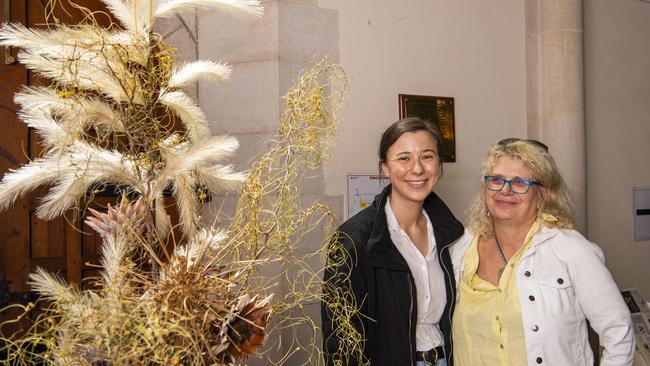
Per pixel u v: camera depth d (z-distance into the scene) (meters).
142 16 1.19
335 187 3.15
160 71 1.23
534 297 1.99
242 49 3.05
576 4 4.05
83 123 1.17
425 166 2.05
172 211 2.65
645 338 3.15
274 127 2.94
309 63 3.08
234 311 1.08
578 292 1.99
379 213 2.08
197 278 1.05
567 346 1.96
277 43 2.95
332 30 3.18
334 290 1.66
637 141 4.73
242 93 3.06
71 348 0.96
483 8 3.86
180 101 1.29
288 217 1.37
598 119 4.50
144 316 1.00
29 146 2.64
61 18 2.70
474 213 2.23
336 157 3.16
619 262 4.59
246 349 1.08
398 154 2.06
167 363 0.95
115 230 1.16
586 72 4.43
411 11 3.52
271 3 2.97
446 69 3.67
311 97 1.40
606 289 1.95
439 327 2.19
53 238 2.66
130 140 1.19
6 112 2.61
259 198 1.31
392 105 3.42
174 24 3.21
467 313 2.11
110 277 1.11
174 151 1.23
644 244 4.74
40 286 1.04
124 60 1.16
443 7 3.67
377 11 3.37
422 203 2.19
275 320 2.68
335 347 1.81
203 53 3.16
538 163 2.03
